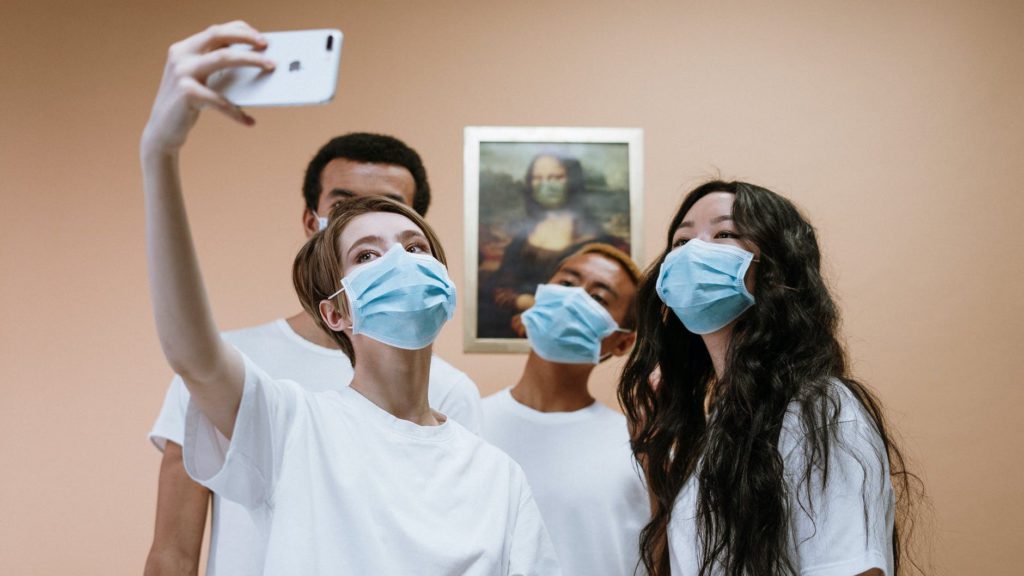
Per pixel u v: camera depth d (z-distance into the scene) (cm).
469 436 169
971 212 321
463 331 308
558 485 247
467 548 147
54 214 313
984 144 325
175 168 120
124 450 298
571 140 321
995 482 304
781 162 323
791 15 333
